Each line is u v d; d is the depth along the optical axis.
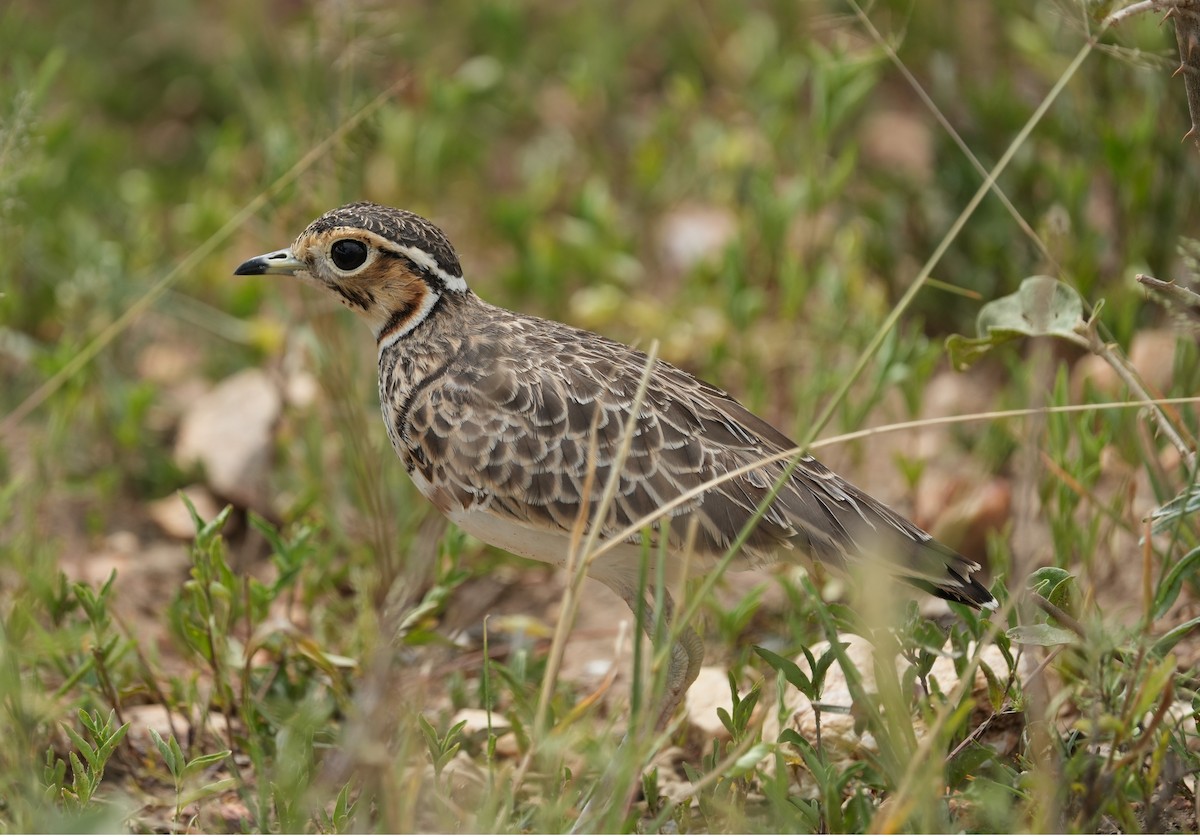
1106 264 13.57
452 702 10.35
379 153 15.90
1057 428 10.65
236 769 9.42
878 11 13.76
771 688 9.81
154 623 11.64
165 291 14.73
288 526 12.12
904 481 12.63
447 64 17.89
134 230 15.49
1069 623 8.24
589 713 9.70
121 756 9.84
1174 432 9.12
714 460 9.04
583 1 18.39
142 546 12.62
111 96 18.00
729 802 8.37
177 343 15.09
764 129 15.67
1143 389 9.29
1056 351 12.78
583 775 9.20
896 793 7.80
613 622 11.62
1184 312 9.21
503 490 9.21
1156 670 7.73
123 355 14.39
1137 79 13.30
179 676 10.80
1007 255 13.52
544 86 17.92
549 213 16.28
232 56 17.48
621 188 16.56
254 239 15.42
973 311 13.75
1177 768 8.17
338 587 11.74
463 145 16.50
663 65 18.25
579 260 14.95
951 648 9.39
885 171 14.77
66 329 13.65
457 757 9.34
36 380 13.90
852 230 14.20
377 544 10.75
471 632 11.40
